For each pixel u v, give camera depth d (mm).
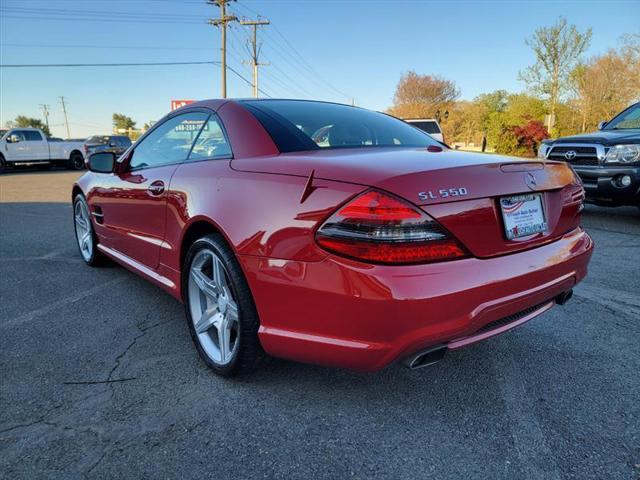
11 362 2717
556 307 3506
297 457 1935
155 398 2352
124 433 2082
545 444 1997
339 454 1951
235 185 2346
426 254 1829
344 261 1853
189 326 2770
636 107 7766
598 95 30406
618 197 6383
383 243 1789
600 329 3129
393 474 1840
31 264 4816
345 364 1972
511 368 2629
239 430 2104
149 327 3213
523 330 3117
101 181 4020
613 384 2457
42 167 24438
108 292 3922
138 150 3611
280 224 2047
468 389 2420
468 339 2021
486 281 1926
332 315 1920
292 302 2025
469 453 1948
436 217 1841
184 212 2682
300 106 3006
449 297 1828
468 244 1934
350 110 3217
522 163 2232
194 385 2473
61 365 2684
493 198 2031
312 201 1969
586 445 1987
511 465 1878
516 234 2133
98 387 2453
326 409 2260
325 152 2389
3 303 3670
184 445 2006
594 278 4176
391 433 2080
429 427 2119
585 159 6742
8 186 13867
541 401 2309
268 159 2350
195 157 2904
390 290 1774
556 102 31484
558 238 2412
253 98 3043
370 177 1873
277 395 2377
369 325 1844
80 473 1846
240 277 2266
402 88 59562
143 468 1873
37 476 1826
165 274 3080
